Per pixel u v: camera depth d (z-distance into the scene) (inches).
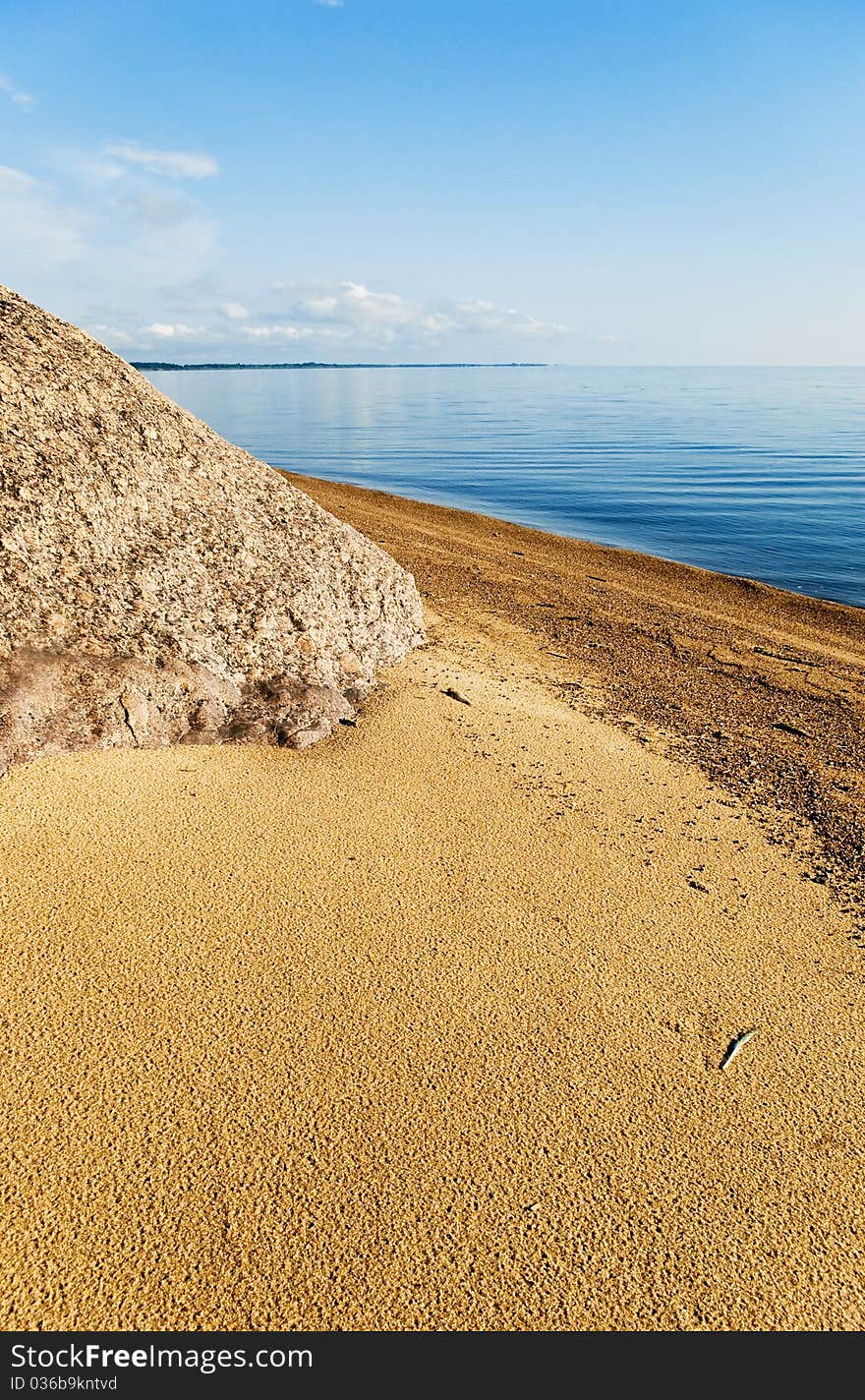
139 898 185.9
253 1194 130.0
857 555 924.0
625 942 196.2
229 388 6230.3
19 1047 148.3
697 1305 122.3
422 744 278.1
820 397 5142.7
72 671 220.4
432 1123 144.9
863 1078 164.7
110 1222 123.8
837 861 245.3
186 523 265.7
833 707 400.5
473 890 207.5
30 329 258.1
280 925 185.6
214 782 231.9
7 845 189.8
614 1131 147.4
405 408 3882.9
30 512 224.1
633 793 272.4
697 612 586.2
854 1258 130.6
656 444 2225.6
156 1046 152.8
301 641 283.6
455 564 641.0
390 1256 123.7
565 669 410.6
